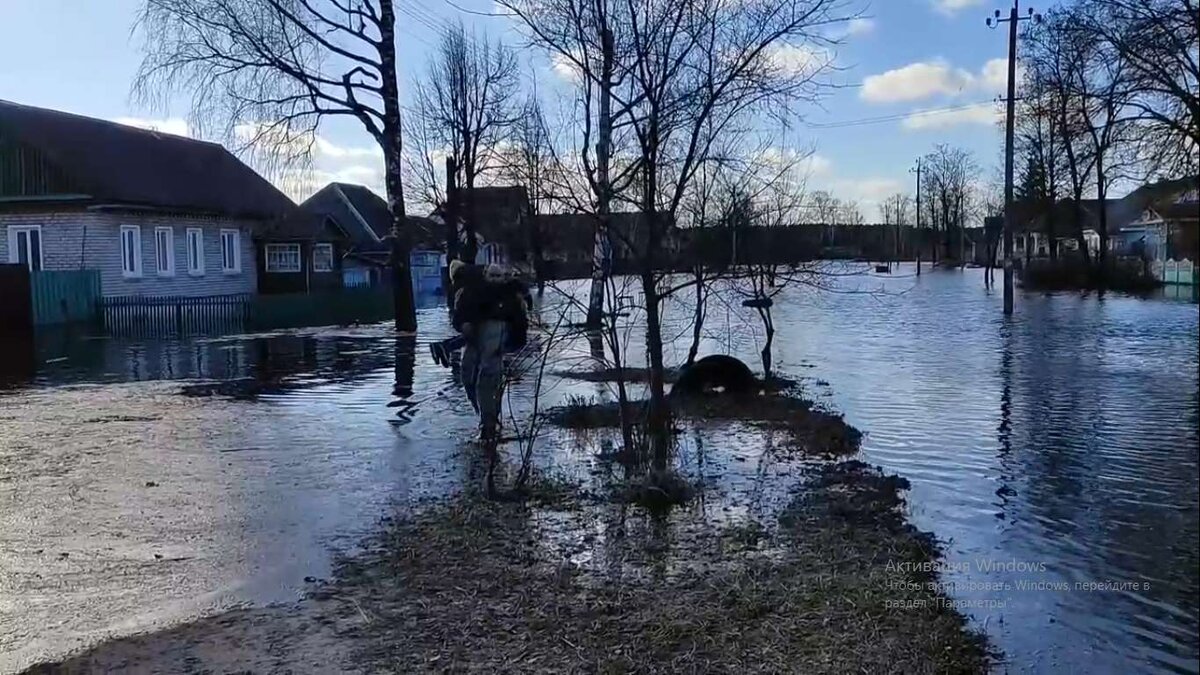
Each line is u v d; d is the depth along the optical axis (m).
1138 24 22.22
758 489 7.05
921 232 103.12
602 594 4.84
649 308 6.85
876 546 5.65
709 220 9.29
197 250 34.38
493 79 37.47
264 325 28.84
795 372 14.66
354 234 53.81
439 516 6.31
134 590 5.09
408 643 4.31
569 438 8.94
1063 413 10.68
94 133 33.06
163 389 13.81
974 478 7.57
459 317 8.82
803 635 4.32
